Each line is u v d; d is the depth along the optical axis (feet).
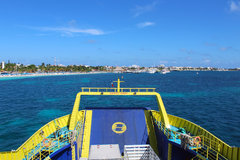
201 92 295.07
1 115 152.87
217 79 625.00
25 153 47.65
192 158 48.60
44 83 454.40
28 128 120.88
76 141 57.82
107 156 46.98
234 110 172.14
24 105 193.36
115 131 69.92
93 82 492.13
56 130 65.67
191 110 173.27
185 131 61.82
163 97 248.52
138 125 73.20
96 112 78.07
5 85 396.98
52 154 48.34
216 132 114.01
